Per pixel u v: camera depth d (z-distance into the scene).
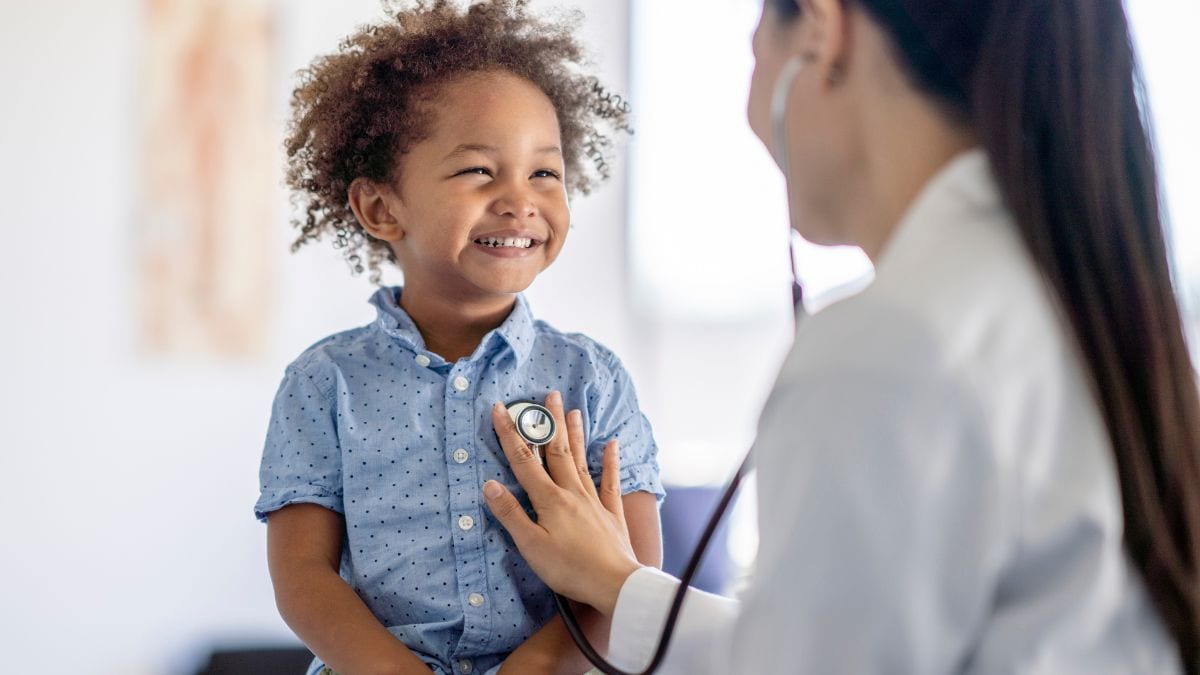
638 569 1.06
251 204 3.22
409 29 1.39
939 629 0.69
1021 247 0.77
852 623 0.69
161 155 3.15
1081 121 0.75
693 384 3.83
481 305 1.30
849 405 0.70
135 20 3.13
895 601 0.68
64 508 3.09
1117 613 0.74
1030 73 0.76
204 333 3.20
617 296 3.84
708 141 3.82
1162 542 0.74
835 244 0.88
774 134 0.85
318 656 1.17
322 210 1.51
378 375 1.27
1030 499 0.71
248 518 3.24
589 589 1.07
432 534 1.21
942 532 0.69
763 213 3.80
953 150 0.81
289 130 1.57
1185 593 0.74
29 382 3.07
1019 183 0.76
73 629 3.10
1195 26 2.99
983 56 0.77
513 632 1.21
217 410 3.22
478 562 1.21
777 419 0.74
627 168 3.83
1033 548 0.72
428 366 1.27
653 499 1.34
